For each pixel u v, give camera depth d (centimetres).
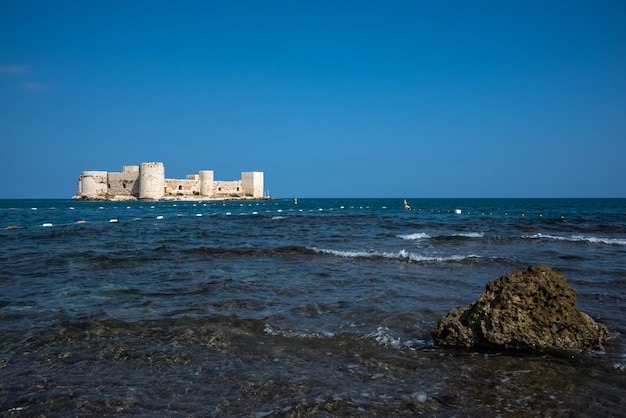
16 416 484
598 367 629
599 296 1038
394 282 1191
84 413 492
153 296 1027
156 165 10106
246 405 512
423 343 729
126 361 639
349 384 569
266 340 732
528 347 693
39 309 908
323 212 6225
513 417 489
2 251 1762
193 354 668
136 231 2767
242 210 6762
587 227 3155
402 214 5562
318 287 1131
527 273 752
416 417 489
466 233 2695
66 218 4388
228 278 1235
